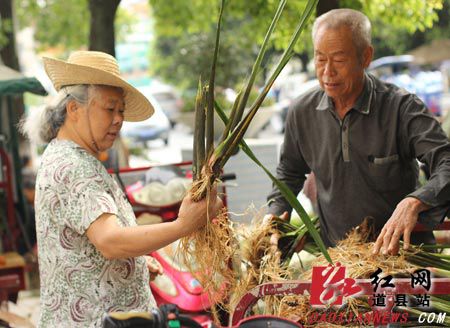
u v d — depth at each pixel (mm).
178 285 5465
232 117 3557
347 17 4551
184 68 18625
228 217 4023
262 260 4059
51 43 20844
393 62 28031
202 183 3438
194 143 3520
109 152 7562
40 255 3699
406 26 9180
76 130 3664
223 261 3707
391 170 4648
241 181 9945
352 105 4641
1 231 9016
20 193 11102
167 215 6094
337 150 4746
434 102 25000
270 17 9383
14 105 11469
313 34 4680
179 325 2787
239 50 16094
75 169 3537
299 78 29234
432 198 4051
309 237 4648
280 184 3779
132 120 4230
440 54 22812
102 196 3498
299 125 4953
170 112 29531
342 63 4512
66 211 3525
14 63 12672
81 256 3576
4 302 7090
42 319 3693
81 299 3590
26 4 18531
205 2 13234
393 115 4594
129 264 3670
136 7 30391
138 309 3703
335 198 4852
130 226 3713
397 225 3992
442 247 4305
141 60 35156
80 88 3613
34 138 3791
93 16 9180
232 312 3812
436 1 8609
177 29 13789
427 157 4422
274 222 4500
